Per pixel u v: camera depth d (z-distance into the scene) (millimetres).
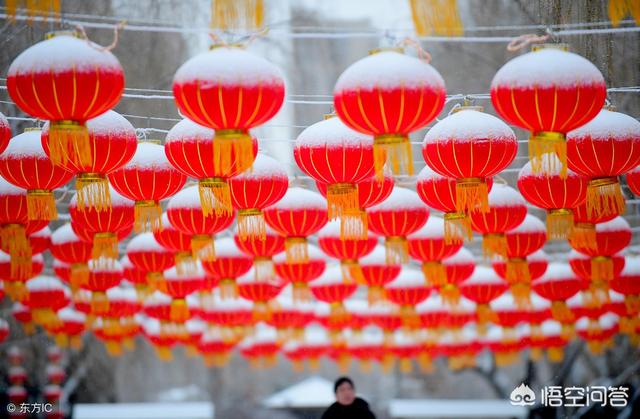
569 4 8656
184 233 9461
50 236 10789
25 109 6746
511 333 14961
